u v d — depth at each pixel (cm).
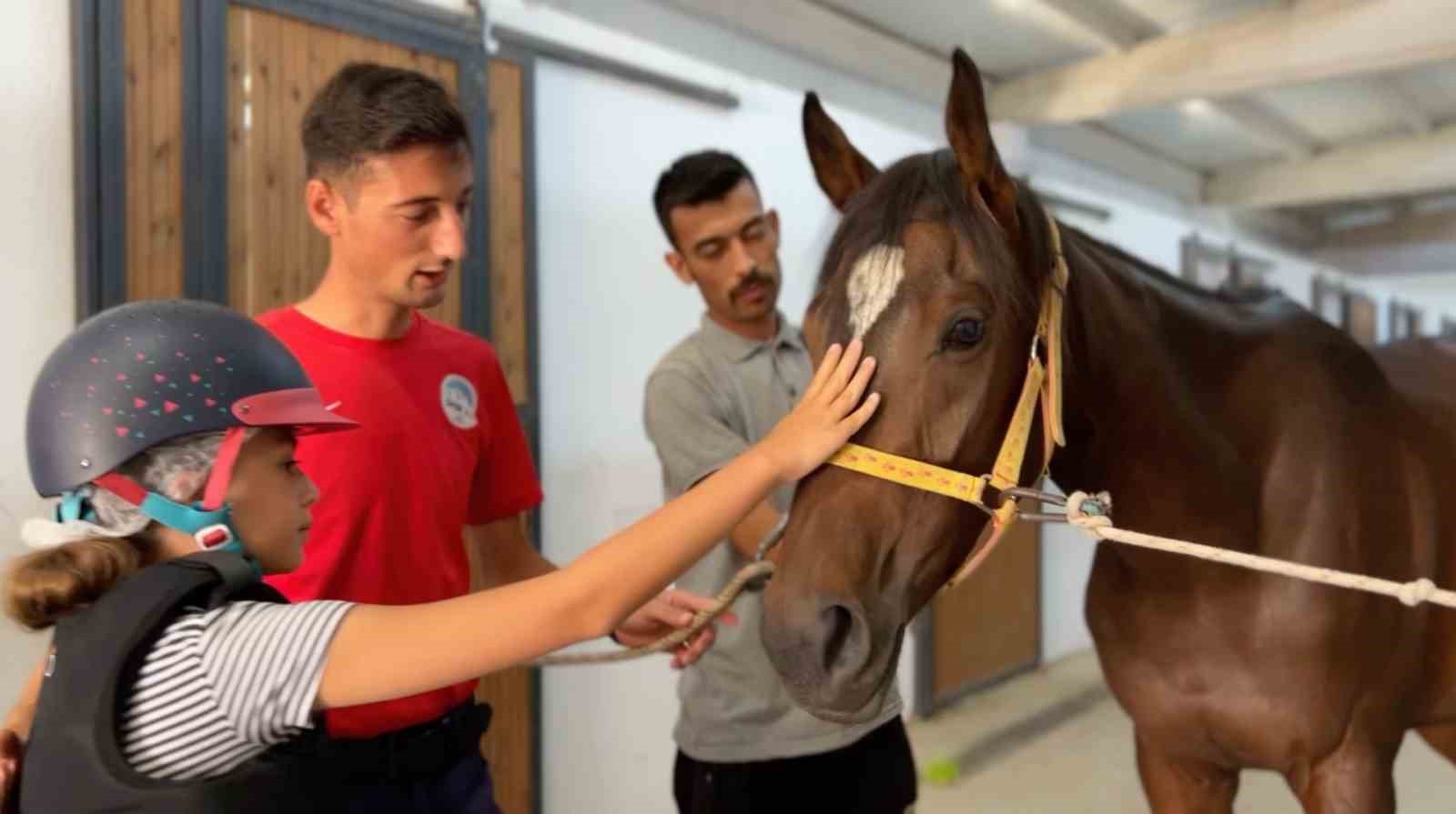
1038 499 80
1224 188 441
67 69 134
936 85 297
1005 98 316
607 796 206
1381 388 115
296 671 59
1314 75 251
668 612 104
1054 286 85
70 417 60
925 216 79
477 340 108
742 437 127
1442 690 117
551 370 195
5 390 129
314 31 155
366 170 84
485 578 115
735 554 126
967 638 314
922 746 273
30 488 132
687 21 223
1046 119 307
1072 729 286
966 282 77
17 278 130
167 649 58
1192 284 117
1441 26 219
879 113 286
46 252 133
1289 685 100
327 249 159
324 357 89
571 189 198
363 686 60
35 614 59
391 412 90
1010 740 277
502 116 181
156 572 60
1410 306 731
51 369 63
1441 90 323
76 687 56
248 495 66
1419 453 113
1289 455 103
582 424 201
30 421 63
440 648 61
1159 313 104
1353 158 393
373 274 88
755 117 244
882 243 79
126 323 63
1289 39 247
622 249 209
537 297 187
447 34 171
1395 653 106
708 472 116
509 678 183
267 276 151
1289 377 106
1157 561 102
